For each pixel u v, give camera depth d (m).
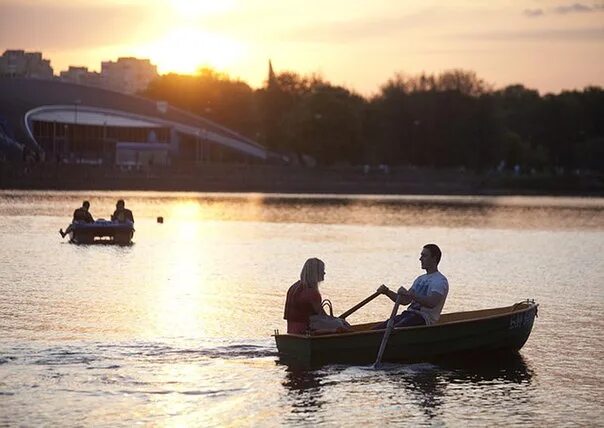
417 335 20.72
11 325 24.59
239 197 132.25
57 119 186.62
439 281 21.17
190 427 16.22
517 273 40.47
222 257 44.69
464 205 124.00
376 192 170.38
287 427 16.39
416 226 75.38
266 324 25.23
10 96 186.88
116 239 50.59
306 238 59.06
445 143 194.00
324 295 31.73
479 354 21.59
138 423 16.34
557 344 23.44
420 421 16.88
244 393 18.28
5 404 17.25
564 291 34.06
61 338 22.86
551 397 18.44
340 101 178.50
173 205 100.88
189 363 20.44
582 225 81.44
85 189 139.12
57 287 32.09
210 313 27.03
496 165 196.88
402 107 197.38
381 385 19.08
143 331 23.95
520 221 86.75
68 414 16.73
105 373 19.47
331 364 20.41
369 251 50.06
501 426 16.67
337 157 177.00
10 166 134.62
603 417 17.20
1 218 69.12
